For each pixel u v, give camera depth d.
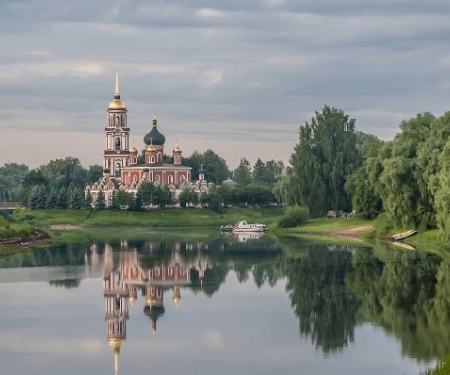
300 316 108.81
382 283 133.25
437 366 73.75
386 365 83.69
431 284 129.75
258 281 142.62
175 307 118.44
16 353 91.88
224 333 100.25
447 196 171.25
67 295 129.75
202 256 191.12
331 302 118.06
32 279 148.75
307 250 197.75
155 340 97.38
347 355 88.00
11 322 108.12
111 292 132.88
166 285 140.50
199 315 111.81
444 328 97.94
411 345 90.81
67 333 101.44
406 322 102.12
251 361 87.19
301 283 137.75
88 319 110.06
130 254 199.25
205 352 91.31
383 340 93.44
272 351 90.88
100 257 191.12
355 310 111.25
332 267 157.38
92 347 94.50
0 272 159.62
